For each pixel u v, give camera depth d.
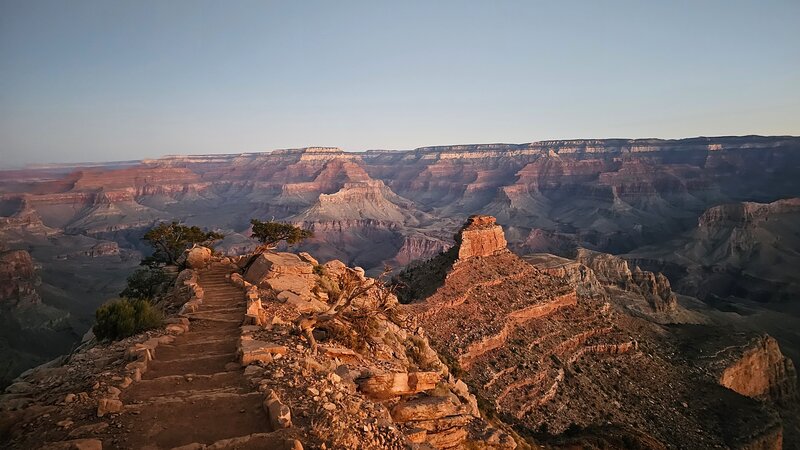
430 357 26.59
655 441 39.84
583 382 51.50
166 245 46.38
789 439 69.81
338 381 13.41
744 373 73.00
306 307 22.16
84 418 9.48
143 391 11.27
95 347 16.55
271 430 9.40
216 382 11.99
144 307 18.08
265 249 41.69
